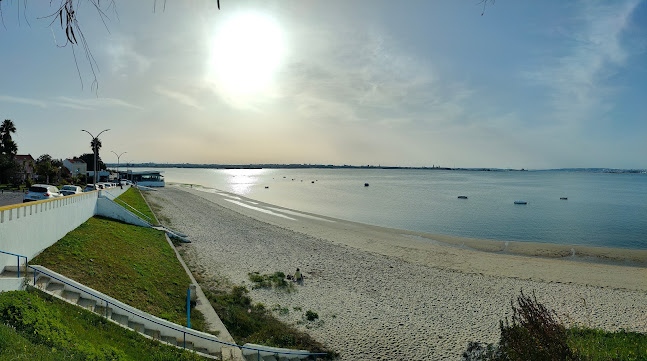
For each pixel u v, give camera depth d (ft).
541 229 154.10
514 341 32.17
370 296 66.64
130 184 257.14
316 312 58.49
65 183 222.89
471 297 68.13
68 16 9.16
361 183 540.93
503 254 108.27
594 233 145.59
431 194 336.49
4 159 197.67
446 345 49.47
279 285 68.90
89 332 32.27
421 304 63.87
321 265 84.99
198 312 51.55
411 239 128.36
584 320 59.88
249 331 49.65
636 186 510.58
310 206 231.71
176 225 120.37
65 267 49.21
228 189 374.84
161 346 36.76
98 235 69.15
